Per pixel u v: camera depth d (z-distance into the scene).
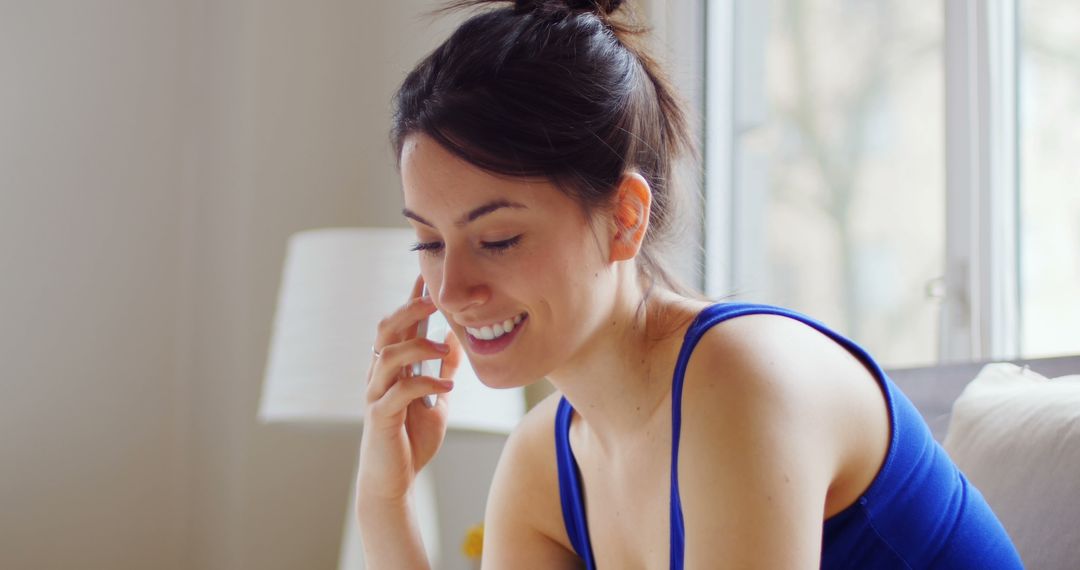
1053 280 1.92
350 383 2.13
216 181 3.19
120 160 3.16
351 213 3.13
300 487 3.05
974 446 1.17
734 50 2.51
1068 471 1.04
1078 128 1.88
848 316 2.25
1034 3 1.97
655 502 0.94
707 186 2.46
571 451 1.09
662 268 0.98
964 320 2.03
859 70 2.24
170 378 3.18
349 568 2.27
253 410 3.01
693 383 0.83
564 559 1.16
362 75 3.17
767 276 2.41
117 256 3.14
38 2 3.09
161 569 3.12
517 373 0.87
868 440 0.86
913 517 0.89
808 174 2.33
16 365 3.00
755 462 0.76
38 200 3.06
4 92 3.04
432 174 0.83
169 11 3.24
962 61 2.04
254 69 3.07
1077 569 1.00
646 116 0.91
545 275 0.84
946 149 2.07
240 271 3.04
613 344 0.94
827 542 0.87
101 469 3.07
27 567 2.98
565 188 0.83
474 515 2.82
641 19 0.97
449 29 2.94
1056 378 1.23
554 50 0.84
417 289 1.18
